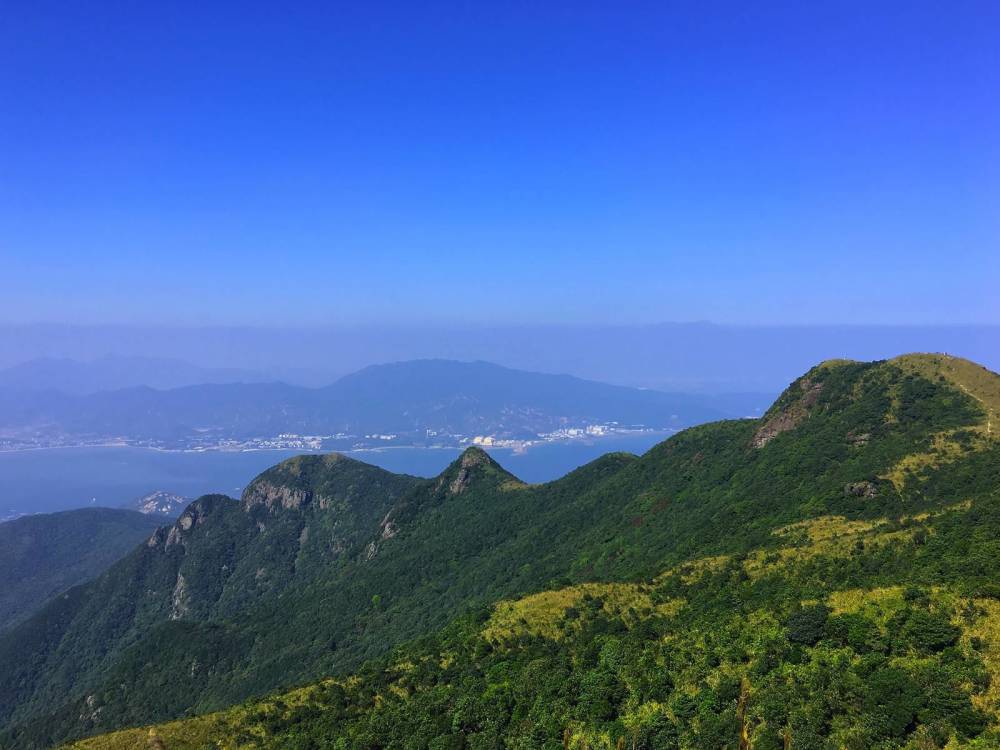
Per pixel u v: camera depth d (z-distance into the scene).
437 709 62.75
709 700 50.47
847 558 65.88
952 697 40.97
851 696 45.00
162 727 71.44
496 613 81.94
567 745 32.53
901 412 103.62
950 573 54.22
